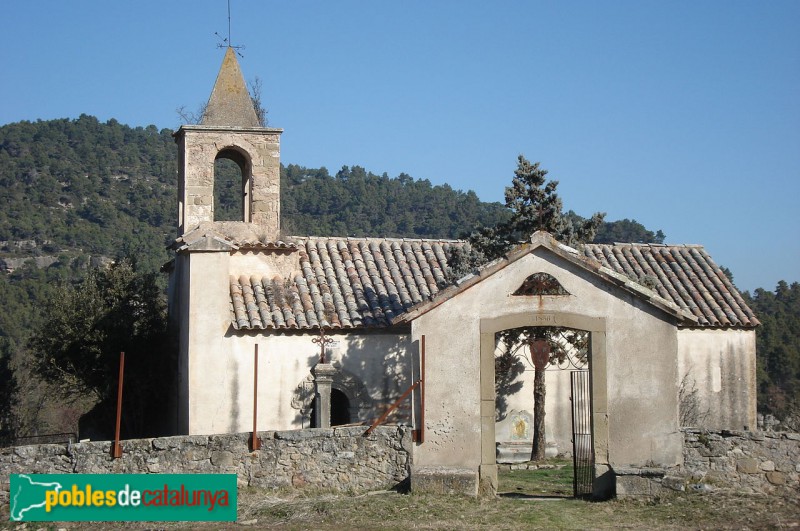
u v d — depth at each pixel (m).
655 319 19.14
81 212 82.69
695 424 28.75
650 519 16.77
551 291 19.27
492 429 18.94
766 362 54.72
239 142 28.08
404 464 18.94
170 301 29.38
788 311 71.12
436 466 18.88
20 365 44.31
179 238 27.34
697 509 17.25
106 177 89.81
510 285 19.19
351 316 26.45
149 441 18.27
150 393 29.28
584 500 18.53
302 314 26.31
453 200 97.00
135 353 29.48
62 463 17.95
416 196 96.12
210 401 25.44
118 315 29.53
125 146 98.44
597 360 19.00
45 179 86.31
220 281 25.92
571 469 24.00
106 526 17.28
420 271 28.97
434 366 19.05
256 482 18.56
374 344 26.56
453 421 18.95
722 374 29.30
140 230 81.06
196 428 25.25
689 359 29.16
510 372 27.27
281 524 16.75
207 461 18.42
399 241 30.44
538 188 27.14
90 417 29.41
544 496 19.31
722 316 29.20
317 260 28.81
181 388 26.69
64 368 29.84
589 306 19.09
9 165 88.75
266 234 27.94
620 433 18.91
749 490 18.48
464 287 19.08
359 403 26.20
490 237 27.44
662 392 18.98
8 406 40.53
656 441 18.89
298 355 26.09
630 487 18.25
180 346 27.25
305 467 18.72
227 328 25.73
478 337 19.09
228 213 74.50
